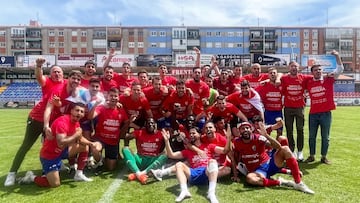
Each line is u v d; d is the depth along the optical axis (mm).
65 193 5309
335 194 5191
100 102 6566
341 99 41188
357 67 74125
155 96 7598
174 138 6809
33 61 38094
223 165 6082
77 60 36469
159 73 8664
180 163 5691
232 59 37719
